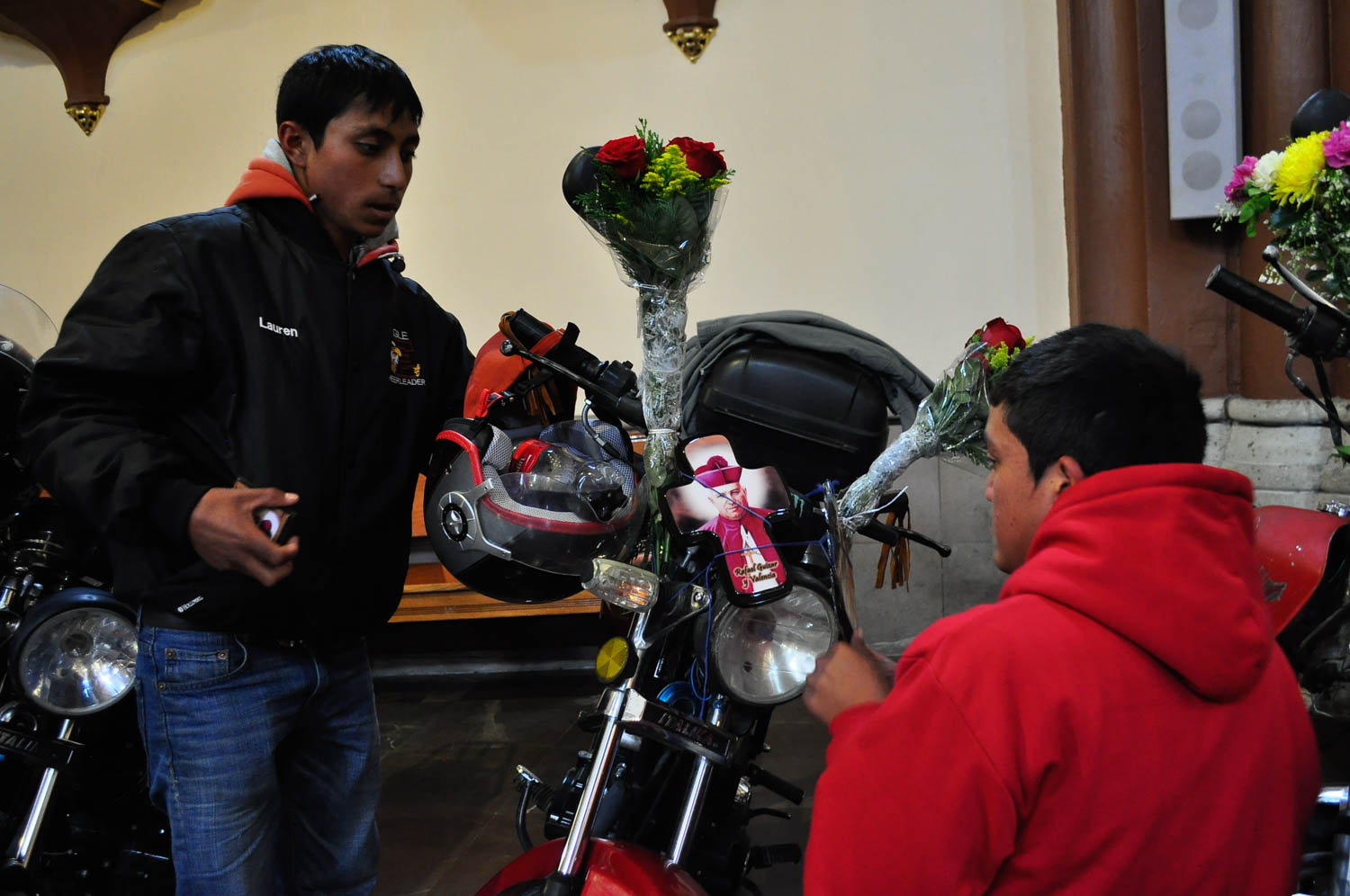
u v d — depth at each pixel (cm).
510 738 347
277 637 149
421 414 167
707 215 141
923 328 414
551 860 150
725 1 418
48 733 192
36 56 468
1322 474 339
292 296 150
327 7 444
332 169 150
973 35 403
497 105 436
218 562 125
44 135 470
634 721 146
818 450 166
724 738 154
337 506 152
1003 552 93
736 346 174
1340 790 131
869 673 103
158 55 458
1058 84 394
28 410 134
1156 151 374
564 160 432
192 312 140
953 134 407
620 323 433
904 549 190
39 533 207
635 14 424
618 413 164
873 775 78
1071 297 397
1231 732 79
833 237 418
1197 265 373
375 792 172
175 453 132
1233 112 348
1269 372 352
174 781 147
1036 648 77
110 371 133
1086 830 75
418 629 435
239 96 453
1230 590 77
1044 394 85
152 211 464
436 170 442
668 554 159
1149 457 83
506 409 170
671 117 425
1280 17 338
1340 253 171
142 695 147
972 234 409
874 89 411
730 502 153
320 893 170
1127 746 75
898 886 75
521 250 438
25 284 475
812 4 412
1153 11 371
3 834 199
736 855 179
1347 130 158
